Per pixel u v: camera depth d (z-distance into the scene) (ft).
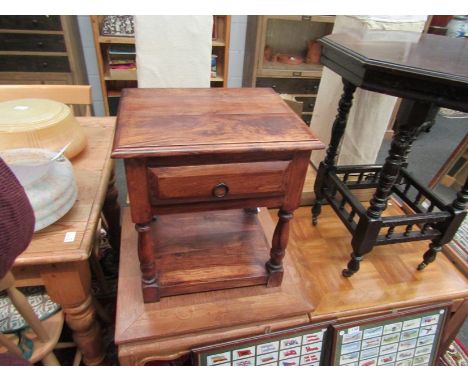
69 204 2.23
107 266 4.25
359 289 2.98
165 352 2.45
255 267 2.65
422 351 3.22
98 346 2.98
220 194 2.01
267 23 6.77
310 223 3.70
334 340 2.82
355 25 3.45
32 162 2.24
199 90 2.56
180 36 3.18
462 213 2.81
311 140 1.95
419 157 7.33
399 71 2.09
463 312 3.21
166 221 3.01
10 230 1.06
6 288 2.00
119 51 6.31
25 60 5.89
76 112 5.73
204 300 2.56
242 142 1.87
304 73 6.81
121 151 1.73
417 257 3.35
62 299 2.44
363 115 3.69
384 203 2.62
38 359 2.45
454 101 2.03
